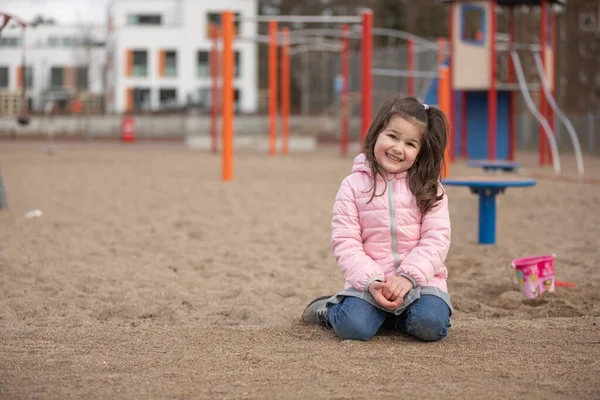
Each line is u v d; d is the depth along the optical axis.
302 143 30.94
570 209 10.80
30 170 17.17
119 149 28.02
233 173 17.09
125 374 3.50
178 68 50.34
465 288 5.95
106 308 5.28
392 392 3.23
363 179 4.25
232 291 5.86
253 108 50.31
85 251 7.50
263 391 3.24
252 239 8.37
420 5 46.56
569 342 4.07
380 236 4.21
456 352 3.88
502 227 9.18
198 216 10.15
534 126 29.28
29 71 55.16
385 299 4.02
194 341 4.11
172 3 50.97
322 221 9.80
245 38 23.25
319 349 3.93
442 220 4.20
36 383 3.36
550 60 20.11
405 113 4.11
